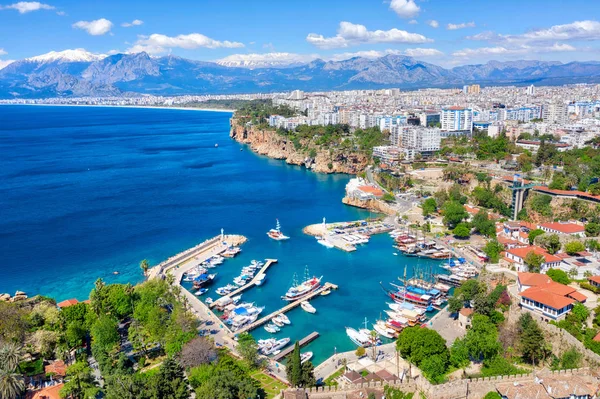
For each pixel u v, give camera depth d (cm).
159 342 18738
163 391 14225
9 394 14300
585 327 16588
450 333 19525
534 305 18100
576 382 13600
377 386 14900
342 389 14788
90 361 18038
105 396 14562
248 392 14150
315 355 18775
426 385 14312
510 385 14175
